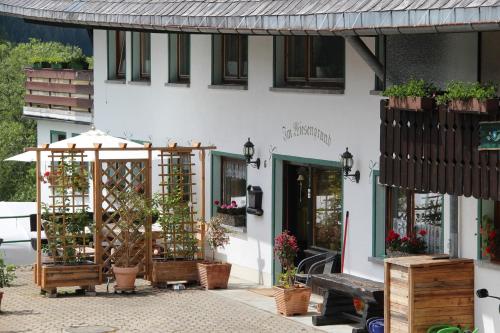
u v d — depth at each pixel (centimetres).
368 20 1666
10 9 2878
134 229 2261
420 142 1667
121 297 2177
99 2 2553
